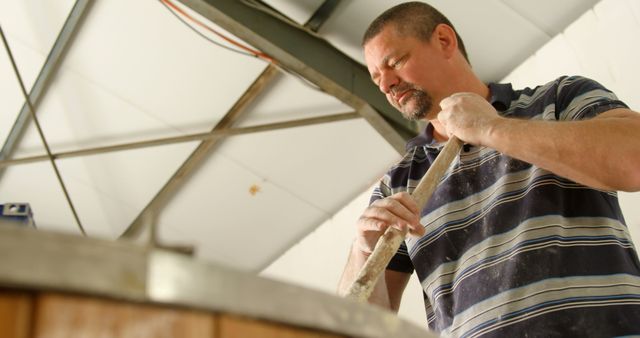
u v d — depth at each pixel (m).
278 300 0.51
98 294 0.44
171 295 0.46
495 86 1.50
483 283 1.19
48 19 3.16
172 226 4.10
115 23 3.12
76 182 3.94
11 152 3.82
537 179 1.24
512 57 2.99
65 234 0.44
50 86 3.44
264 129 3.41
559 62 2.77
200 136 3.46
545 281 1.13
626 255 1.17
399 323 0.59
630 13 2.55
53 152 3.76
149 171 3.79
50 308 0.44
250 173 3.75
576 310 1.08
